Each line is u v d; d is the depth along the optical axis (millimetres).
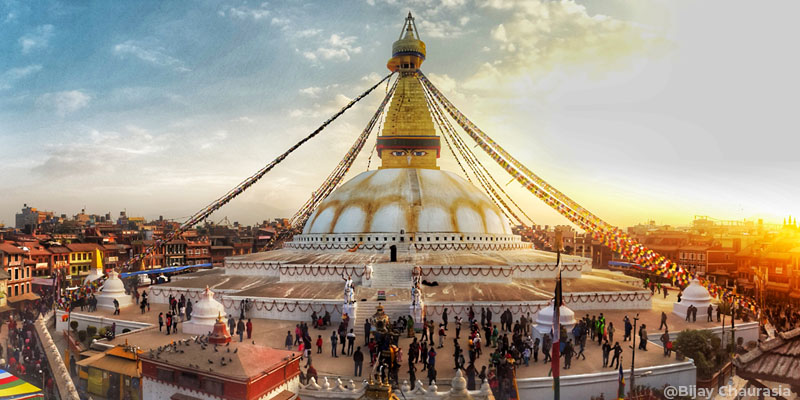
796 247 64125
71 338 39406
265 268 54281
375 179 62906
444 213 58500
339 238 58312
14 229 81312
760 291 57938
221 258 100750
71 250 76188
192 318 37312
